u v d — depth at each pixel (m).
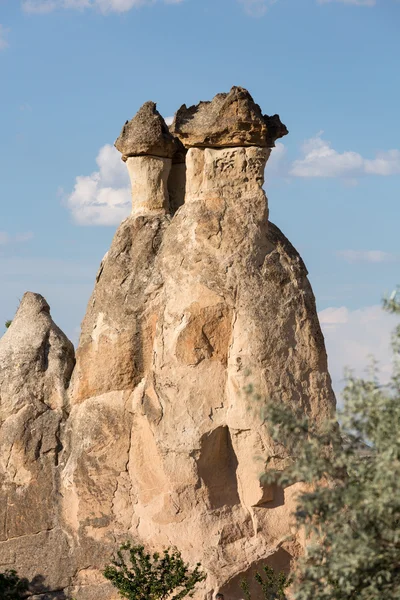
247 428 26.44
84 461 27.70
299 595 16.64
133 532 27.16
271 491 26.77
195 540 26.53
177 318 27.28
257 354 26.81
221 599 25.80
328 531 16.30
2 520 27.94
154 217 29.31
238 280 27.20
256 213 27.89
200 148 28.30
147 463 27.25
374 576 16.02
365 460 16.62
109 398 27.89
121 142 29.78
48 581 27.38
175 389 27.00
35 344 29.12
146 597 25.28
